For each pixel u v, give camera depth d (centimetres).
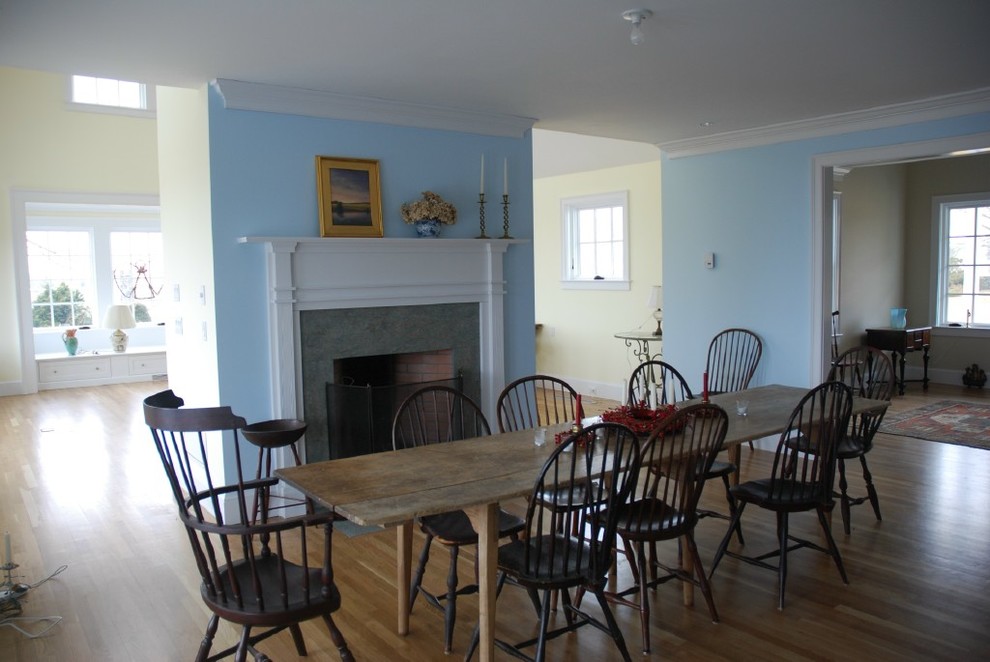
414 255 472
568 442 232
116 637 295
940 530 395
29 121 859
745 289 586
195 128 426
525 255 532
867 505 435
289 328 427
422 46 345
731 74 405
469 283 498
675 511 288
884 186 835
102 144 900
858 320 816
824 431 315
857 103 483
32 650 285
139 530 416
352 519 221
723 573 346
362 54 356
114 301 1001
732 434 318
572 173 824
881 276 841
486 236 505
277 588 240
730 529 338
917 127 490
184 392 483
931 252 852
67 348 937
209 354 425
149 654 282
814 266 543
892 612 304
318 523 225
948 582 331
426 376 516
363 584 340
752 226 578
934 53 371
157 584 344
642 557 275
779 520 321
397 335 472
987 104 457
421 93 439
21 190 859
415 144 476
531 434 329
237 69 378
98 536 408
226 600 229
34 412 766
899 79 423
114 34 318
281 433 361
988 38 347
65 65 367
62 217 955
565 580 239
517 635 293
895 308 864
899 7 303
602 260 820
